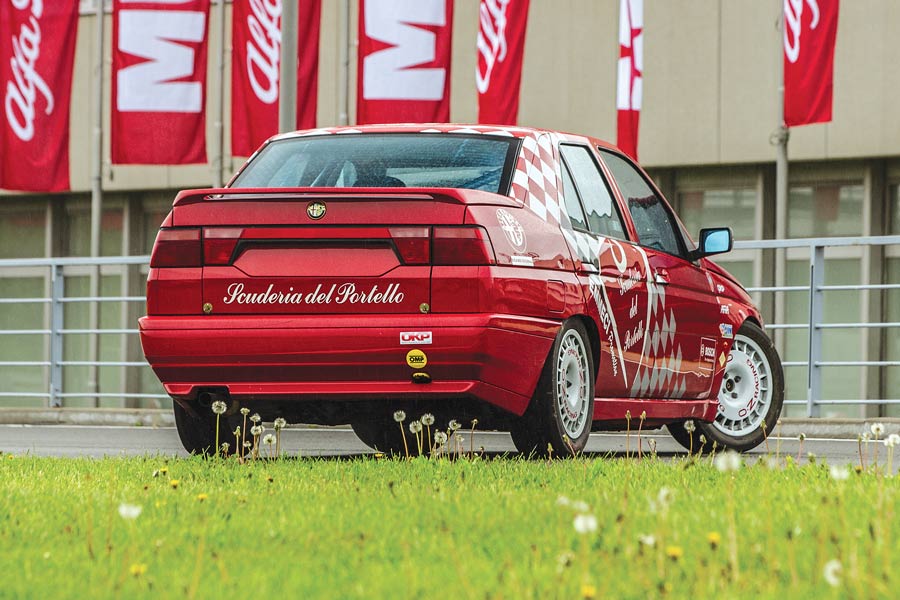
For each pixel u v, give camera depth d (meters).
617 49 55.06
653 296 21.61
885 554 9.02
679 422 23.52
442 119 47.56
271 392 18.27
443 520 11.87
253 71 48.88
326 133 20.70
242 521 12.17
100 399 64.19
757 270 54.22
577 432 19.52
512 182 19.03
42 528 11.88
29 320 65.56
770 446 26.41
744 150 53.56
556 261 18.97
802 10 46.38
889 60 51.53
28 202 65.75
